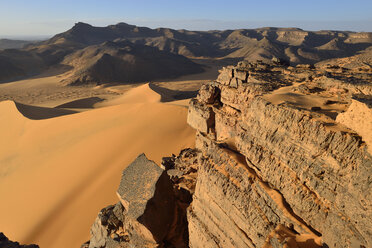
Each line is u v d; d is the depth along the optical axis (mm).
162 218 16828
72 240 26359
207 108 26250
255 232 11930
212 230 14562
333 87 16516
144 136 43594
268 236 10547
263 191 12016
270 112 13047
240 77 24203
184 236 17516
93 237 19703
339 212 9031
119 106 55969
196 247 15766
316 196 10258
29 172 38875
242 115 21531
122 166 36938
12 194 35156
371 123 8531
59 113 71562
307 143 10758
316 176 10211
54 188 34188
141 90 111938
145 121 48219
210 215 14750
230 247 13305
